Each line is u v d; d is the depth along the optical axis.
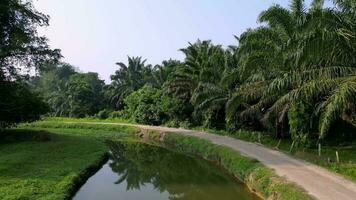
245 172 17.12
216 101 35.19
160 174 20.95
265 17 22.17
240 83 33.59
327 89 17.38
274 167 16.12
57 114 75.06
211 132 34.81
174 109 43.03
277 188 13.13
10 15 28.98
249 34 23.66
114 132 44.56
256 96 25.12
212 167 22.17
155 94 50.53
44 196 13.33
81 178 17.83
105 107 73.25
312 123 21.88
